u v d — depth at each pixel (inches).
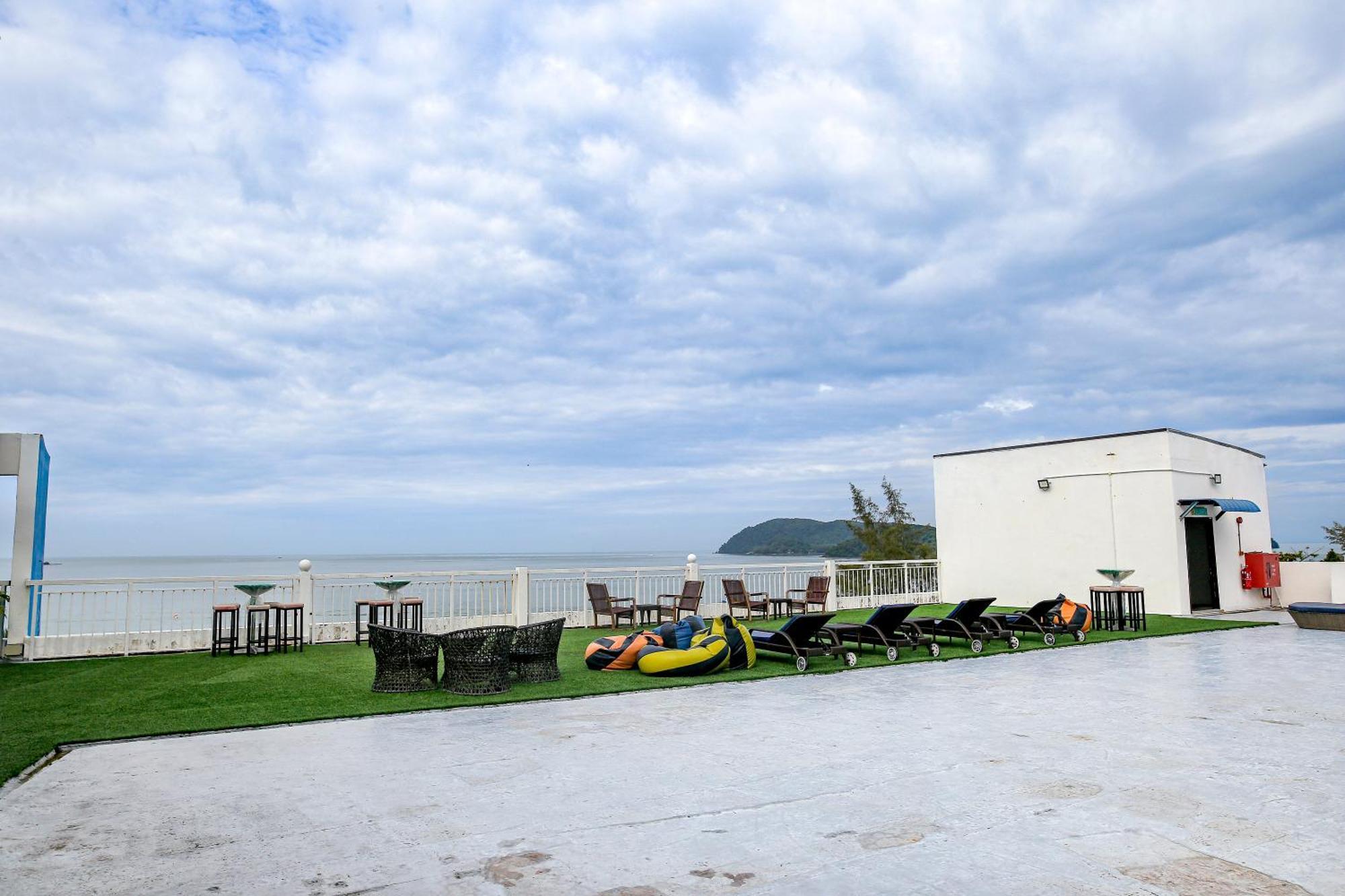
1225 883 135.5
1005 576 805.2
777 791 191.8
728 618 414.6
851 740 247.3
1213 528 746.8
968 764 217.6
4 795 189.9
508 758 224.8
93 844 156.5
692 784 198.4
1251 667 406.3
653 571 661.3
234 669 394.3
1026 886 134.1
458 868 143.0
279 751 234.1
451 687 328.2
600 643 409.4
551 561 6333.7
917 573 844.6
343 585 520.1
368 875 139.9
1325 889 132.9
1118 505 724.7
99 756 228.1
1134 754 228.1
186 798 187.0
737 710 298.5
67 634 437.7
